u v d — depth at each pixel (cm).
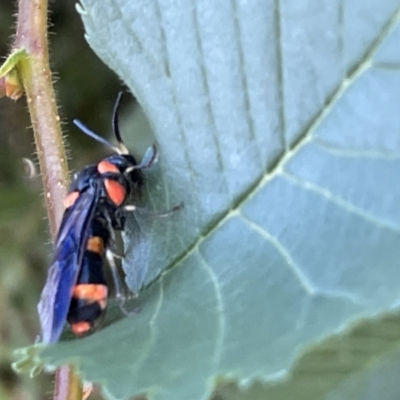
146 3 8
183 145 8
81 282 9
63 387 8
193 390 7
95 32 9
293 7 8
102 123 14
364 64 8
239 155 8
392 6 7
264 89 8
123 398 7
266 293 7
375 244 7
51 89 9
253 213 8
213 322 7
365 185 7
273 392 8
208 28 8
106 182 9
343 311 7
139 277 8
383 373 8
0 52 14
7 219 13
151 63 8
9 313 14
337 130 8
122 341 8
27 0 9
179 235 8
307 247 8
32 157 14
